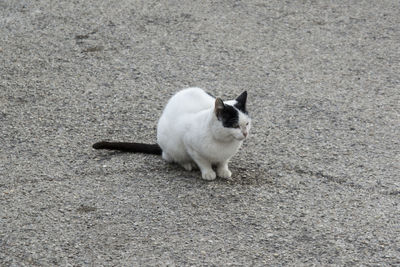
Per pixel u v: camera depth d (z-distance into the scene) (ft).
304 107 32.53
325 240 22.11
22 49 39.04
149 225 22.99
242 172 26.84
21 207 24.17
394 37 40.16
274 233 22.52
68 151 28.60
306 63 37.29
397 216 23.49
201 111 25.57
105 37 40.45
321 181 26.04
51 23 42.19
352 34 40.63
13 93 34.12
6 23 42.16
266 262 20.94
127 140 29.60
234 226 22.94
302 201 24.57
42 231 22.63
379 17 42.80
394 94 33.68
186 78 35.78
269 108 32.48
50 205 24.32
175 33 40.96
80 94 34.09
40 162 27.63
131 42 39.88
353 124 30.78
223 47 39.22
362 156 27.94
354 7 44.29
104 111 32.32
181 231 22.63
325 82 35.17
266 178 26.32
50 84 35.17
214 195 25.00
